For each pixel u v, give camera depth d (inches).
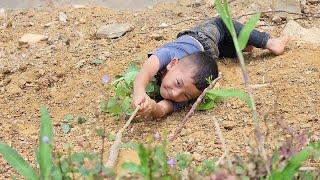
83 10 158.1
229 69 133.2
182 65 119.8
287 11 152.8
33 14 157.8
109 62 135.8
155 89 123.3
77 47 142.3
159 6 159.6
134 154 106.1
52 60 137.3
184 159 96.5
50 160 90.7
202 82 119.0
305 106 117.9
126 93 121.2
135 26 149.9
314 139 105.8
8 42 146.2
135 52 139.3
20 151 111.5
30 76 132.3
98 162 93.0
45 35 147.5
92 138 113.0
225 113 117.9
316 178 92.6
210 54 129.6
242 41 88.6
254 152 90.4
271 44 135.7
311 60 131.7
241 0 158.7
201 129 114.1
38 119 121.0
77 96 126.4
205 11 155.8
